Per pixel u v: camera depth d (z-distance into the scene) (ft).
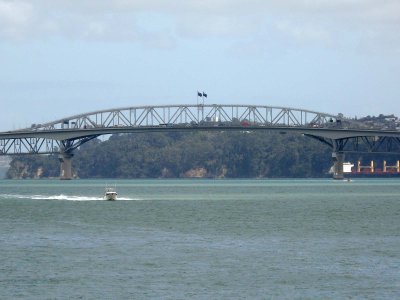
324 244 615.16
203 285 459.73
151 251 573.74
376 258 542.57
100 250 578.66
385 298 432.25
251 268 505.66
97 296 435.53
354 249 586.04
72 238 652.07
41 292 443.32
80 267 507.71
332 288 452.35
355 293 442.09
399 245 609.01
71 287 454.40
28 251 572.51
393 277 478.59
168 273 490.08
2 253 562.66
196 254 559.79
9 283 463.01
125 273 490.08
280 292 444.55
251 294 440.45
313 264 519.19
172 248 590.14
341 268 505.66
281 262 526.57
